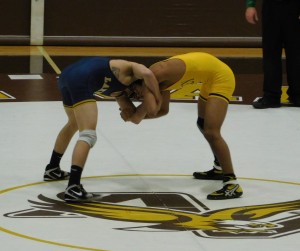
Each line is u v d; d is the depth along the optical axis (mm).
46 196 10641
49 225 9367
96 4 26266
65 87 10734
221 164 10820
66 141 11406
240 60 24234
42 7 25938
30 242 8734
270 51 17250
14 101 17344
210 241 8883
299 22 17016
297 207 10344
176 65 10602
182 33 26641
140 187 11242
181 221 9625
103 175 11875
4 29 25953
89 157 12906
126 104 10781
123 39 26469
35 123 15289
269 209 10227
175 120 16016
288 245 8820
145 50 25703
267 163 12844
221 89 10875
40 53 24531
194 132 15023
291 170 12445
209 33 26734
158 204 10367
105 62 10547
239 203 10492
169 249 8586
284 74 21859
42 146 13531
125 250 8516
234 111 16969
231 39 26844
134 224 9469
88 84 10453
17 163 12375
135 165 12531
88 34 26391
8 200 10391
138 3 26406
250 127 15531
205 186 11367
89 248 8555
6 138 14000
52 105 17047
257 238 9031
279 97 17469
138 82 10570
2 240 8773
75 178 10344
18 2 25906
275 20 17078
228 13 26688
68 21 26203
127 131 14938
